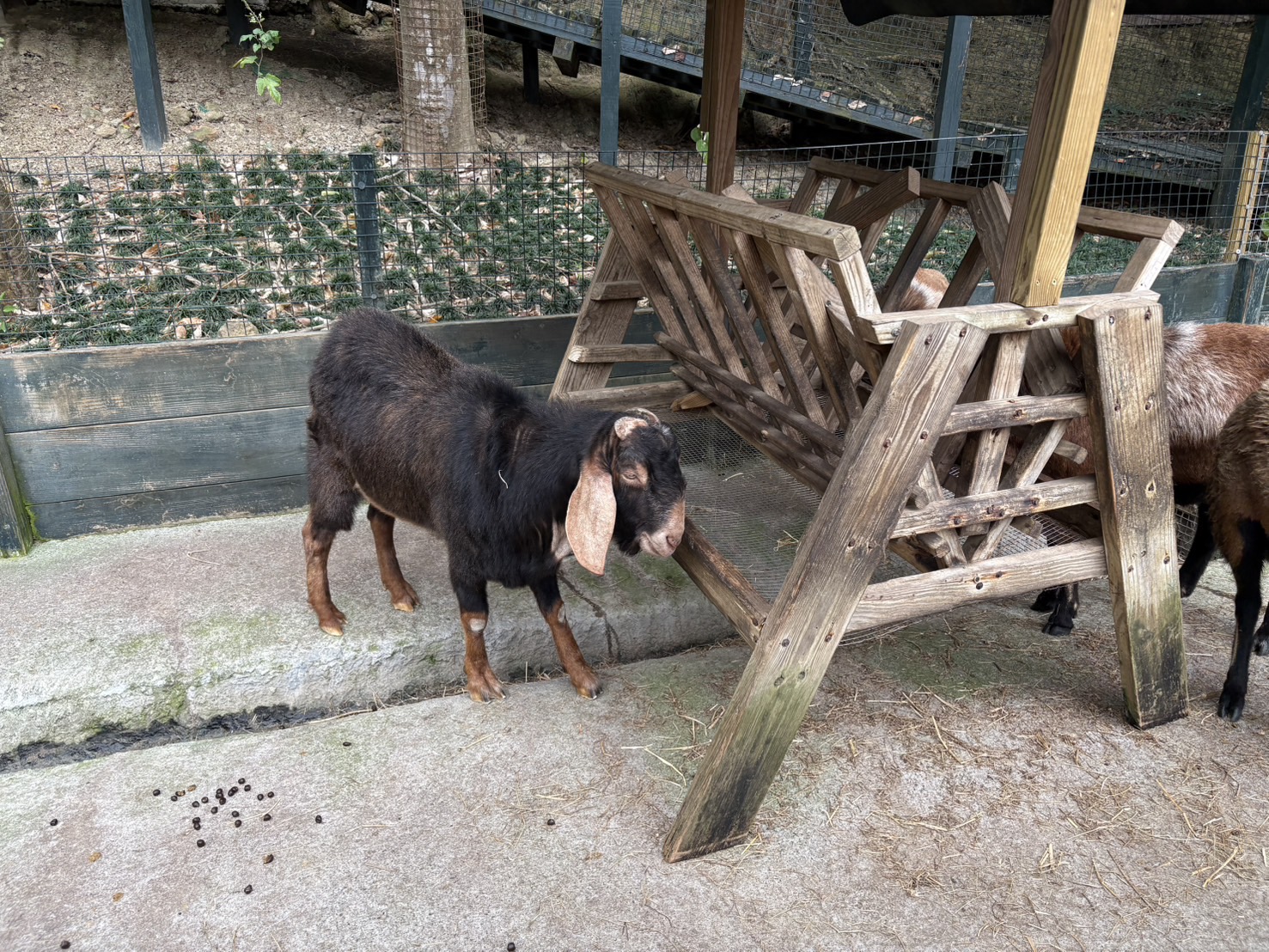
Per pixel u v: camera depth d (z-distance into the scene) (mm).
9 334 4176
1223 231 7082
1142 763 3033
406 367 3201
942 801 2875
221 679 3281
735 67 4410
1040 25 9867
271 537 4238
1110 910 2486
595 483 2527
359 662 3426
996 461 2783
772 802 2859
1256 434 3039
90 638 3395
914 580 2732
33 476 4039
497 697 3359
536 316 4770
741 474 3971
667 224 3424
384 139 8711
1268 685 3445
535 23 9336
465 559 3072
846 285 2383
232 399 4238
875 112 9414
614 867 2609
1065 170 2389
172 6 9711
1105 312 2611
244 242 5066
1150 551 2941
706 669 3566
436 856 2646
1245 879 2588
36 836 2715
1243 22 10039
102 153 7879
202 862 2623
